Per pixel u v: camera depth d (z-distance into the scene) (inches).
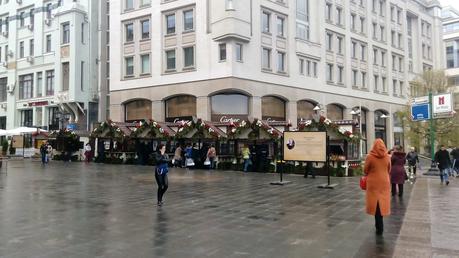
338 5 1818.4
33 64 1972.2
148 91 1539.1
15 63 2053.4
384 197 309.3
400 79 2245.3
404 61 2278.5
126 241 291.4
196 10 1428.4
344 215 396.2
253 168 1006.4
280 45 1504.7
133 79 1582.2
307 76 1612.9
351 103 1846.7
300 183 715.4
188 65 1454.2
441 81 1614.2
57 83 1840.6
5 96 2128.4
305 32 1641.2
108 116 1870.1
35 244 282.7
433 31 2613.2
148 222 359.3
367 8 2003.0
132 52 1593.3
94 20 1861.5
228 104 1389.0
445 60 2987.2
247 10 1364.4
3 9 2145.7
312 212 413.4
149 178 800.9
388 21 2151.8
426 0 2620.6
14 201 483.2
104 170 1026.7
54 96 1855.3
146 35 1569.9
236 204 466.6
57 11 1886.1
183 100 1473.9
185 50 1466.5
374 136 2009.1
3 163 1270.9
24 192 571.8
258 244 283.9
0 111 2126.0
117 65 1626.5
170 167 1173.7
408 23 2416.3
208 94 1380.4
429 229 330.0
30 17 2025.1
